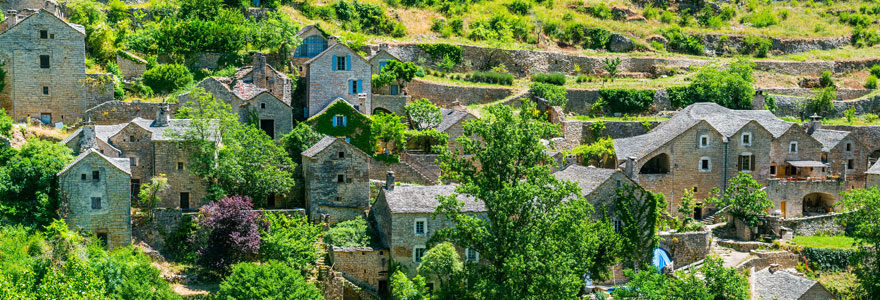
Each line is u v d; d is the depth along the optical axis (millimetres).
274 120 102625
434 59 140000
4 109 97875
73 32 100500
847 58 165000
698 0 185250
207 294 76750
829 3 197250
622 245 87062
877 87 153375
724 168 104875
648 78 147375
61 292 65188
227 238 80062
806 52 169750
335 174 89125
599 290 83812
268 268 73875
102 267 71938
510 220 76000
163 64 114438
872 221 88625
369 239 84812
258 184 88625
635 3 183750
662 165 105812
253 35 122375
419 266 78812
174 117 96812
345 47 110188
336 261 81938
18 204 80000
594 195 87562
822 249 92750
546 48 156125
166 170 86688
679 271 84562
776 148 109312
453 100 127750
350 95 110562
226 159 87250
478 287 71188
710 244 93750
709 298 73750
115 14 129875
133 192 87375
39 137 93125
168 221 83125
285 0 148750
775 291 79812
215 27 118750
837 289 88000
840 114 140500
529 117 79875
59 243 74562
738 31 174125
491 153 77188
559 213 74250
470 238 75625
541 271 71188
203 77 116125
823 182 106438
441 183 99250
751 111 116562
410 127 112625
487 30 155875
